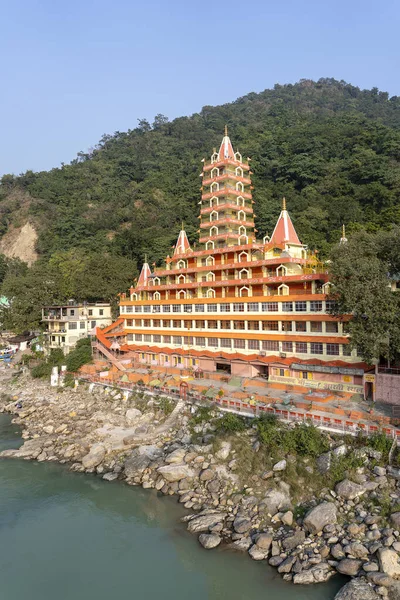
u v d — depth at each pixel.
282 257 51.44
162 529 29.75
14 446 44.88
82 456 41.31
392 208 86.94
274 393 45.47
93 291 82.94
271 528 27.86
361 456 30.86
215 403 42.84
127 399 51.41
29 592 24.69
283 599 22.80
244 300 53.22
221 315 56.09
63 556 27.86
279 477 31.72
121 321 73.12
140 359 68.25
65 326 74.56
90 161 172.50
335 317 43.50
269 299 50.44
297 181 118.12
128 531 30.17
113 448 40.72
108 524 31.12
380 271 36.84
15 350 91.62
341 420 34.41
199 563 26.14
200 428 40.34
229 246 58.78
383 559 23.20
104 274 85.56
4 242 152.12
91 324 78.06
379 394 39.44
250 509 29.77
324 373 45.22
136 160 167.50
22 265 133.00
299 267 51.69
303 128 138.62
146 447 39.53
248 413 39.16
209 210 65.38
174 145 173.25
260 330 52.00
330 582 23.47
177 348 62.47
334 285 39.59
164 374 57.62
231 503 30.86
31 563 27.31
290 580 23.95
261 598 23.02
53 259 107.31
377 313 34.84
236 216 64.81
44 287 84.25
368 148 116.50
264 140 142.00
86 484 36.62
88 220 132.12
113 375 58.47
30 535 30.17
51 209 150.62
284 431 34.31
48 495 35.22
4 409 57.38
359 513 27.31
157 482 35.09
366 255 39.38
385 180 100.38
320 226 94.75
